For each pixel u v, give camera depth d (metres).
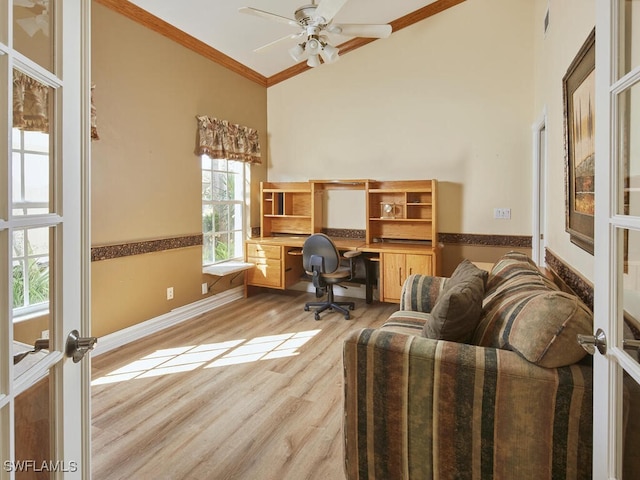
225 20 3.64
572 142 2.09
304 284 5.13
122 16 3.19
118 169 3.20
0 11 0.70
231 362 2.90
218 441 1.95
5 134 0.71
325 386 2.53
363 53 4.65
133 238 3.36
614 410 0.91
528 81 3.95
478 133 4.18
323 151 4.94
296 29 3.88
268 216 5.11
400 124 4.52
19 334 0.77
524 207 4.02
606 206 0.94
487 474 1.37
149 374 2.70
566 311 1.31
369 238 4.50
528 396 1.30
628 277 0.90
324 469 1.75
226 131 4.36
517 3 3.96
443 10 4.25
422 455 1.45
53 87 0.86
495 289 2.14
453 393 1.39
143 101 3.41
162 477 1.70
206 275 4.25
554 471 1.29
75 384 0.94
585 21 1.91
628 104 0.91
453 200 4.32
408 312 2.63
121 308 3.26
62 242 0.89
